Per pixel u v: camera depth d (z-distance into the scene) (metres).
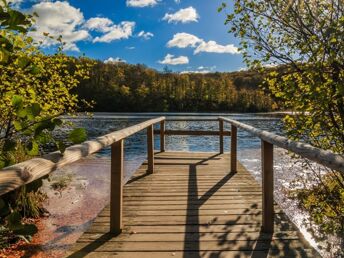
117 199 2.96
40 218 4.69
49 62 4.40
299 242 2.77
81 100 5.04
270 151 2.92
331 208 3.64
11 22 1.21
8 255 3.30
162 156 7.27
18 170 1.11
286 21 3.67
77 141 1.30
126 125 25.20
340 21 3.01
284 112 3.83
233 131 5.61
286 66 3.79
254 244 2.74
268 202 2.96
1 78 3.15
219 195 4.24
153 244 2.74
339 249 3.28
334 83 3.16
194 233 2.97
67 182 6.99
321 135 3.62
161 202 3.94
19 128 1.24
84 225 4.43
